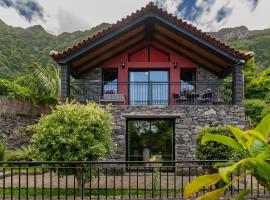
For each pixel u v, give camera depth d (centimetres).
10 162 541
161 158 1130
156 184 710
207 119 1087
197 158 838
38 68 1566
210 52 1130
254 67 2178
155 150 1135
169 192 700
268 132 149
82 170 668
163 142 1138
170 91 1272
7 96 1344
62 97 1091
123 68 1301
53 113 778
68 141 724
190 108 1096
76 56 1095
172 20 1102
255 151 147
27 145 1325
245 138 156
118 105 1107
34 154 748
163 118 1114
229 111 1088
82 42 1086
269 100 1938
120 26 1097
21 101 1423
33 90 1533
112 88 1291
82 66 1242
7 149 1280
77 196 667
